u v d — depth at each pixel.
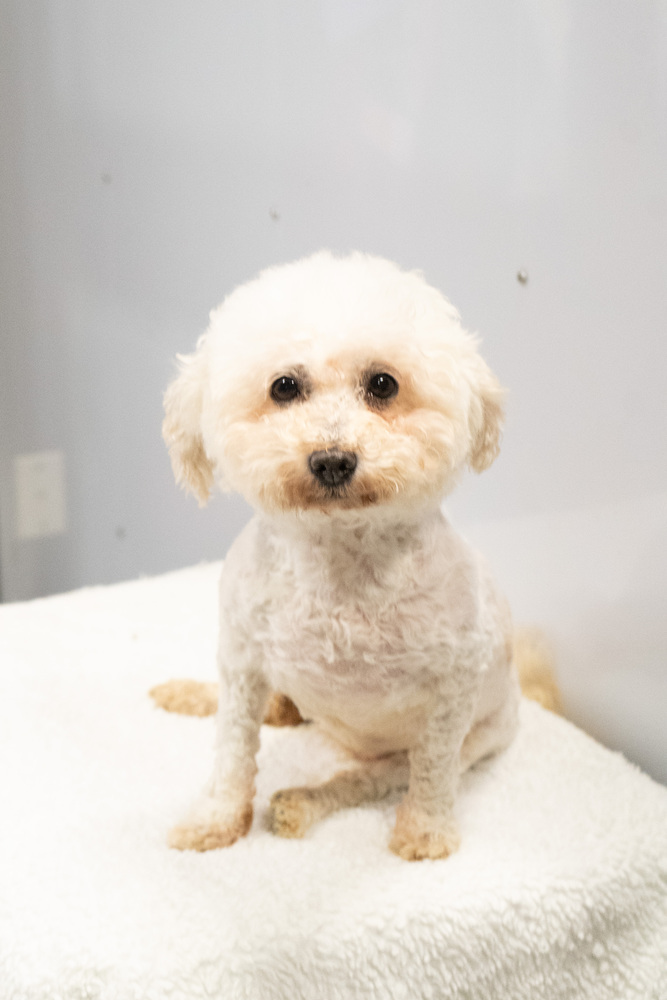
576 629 1.20
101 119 1.85
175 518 1.86
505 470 1.26
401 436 0.78
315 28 1.37
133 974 0.75
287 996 0.78
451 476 0.85
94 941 0.77
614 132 1.02
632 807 1.00
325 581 0.86
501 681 1.03
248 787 0.96
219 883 0.86
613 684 1.16
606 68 1.01
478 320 1.24
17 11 2.02
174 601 1.53
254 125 1.51
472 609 0.90
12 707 1.18
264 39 1.46
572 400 1.13
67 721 1.16
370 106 1.32
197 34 1.58
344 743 1.07
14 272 2.24
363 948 0.80
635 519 1.08
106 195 1.89
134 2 1.70
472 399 0.88
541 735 1.15
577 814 0.99
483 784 1.05
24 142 2.11
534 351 1.17
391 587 0.85
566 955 0.88
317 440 0.76
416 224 1.29
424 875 0.87
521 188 1.14
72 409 2.14
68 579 2.30
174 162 1.70
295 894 0.84
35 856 0.89
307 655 0.88
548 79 1.08
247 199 1.56
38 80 2.01
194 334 1.72
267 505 0.81
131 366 1.91
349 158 1.37
